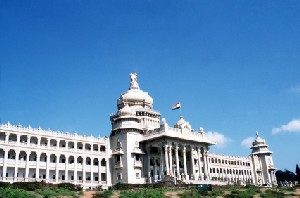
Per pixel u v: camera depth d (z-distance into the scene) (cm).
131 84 14588
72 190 7525
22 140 10538
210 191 7812
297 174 19825
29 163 10250
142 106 13800
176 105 12725
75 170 11150
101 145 12150
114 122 12694
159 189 8175
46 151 10675
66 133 11325
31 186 7269
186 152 13138
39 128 10762
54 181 10456
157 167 12431
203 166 12962
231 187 9238
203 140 12769
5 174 9706
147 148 12262
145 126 12812
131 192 6988
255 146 18488
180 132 12138
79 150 11444
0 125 9956
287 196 7181
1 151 10038
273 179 18088
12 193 5734
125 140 11975
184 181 10700
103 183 11556
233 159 17275
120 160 11831
